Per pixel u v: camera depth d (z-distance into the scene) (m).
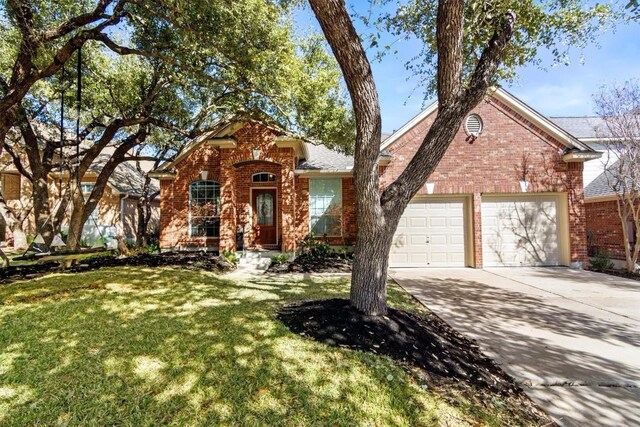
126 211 17.66
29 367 3.25
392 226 4.50
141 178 20.03
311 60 9.67
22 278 7.18
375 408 2.79
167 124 10.09
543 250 11.07
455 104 4.24
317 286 7.43
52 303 5.15
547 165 10.88
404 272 10.23
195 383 3.03
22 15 6.07
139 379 3.08
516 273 9.92
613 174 10.84
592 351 4.13
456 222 11.33
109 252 11.53
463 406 2.88
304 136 10.30
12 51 8.15
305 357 3.50
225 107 9.95
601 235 12.52
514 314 5.70
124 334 4.04
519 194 11.08
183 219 12.82
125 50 7.42
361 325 4.11
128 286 6.34
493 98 10.97
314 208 13.05
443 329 4.77
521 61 5.88
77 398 2.81
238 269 10.48
